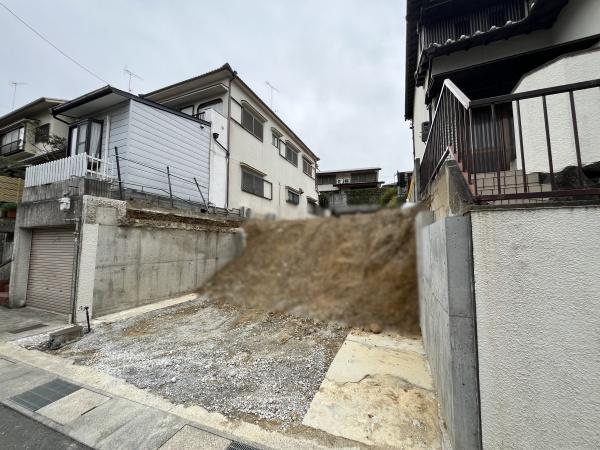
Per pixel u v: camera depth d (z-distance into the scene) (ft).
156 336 12.41
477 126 10.62
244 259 26.16
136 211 16.71
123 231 15.98
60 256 15.80
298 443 5.83
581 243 4.05
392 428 6.23
